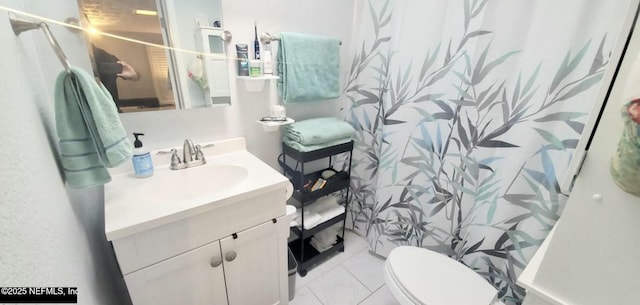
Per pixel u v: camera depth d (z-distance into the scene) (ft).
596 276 1.80
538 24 3.14
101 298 2.57
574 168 1.73
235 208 3.08
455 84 3.97
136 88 3.39
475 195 4.11
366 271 5.41
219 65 3.94
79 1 2.86
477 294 3.33
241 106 4.40
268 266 3.72
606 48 2.72
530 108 3.33
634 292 1.69
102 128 2.27
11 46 1.64
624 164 1.44
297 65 4.40
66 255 1.88
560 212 3.28
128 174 3.52
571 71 2.98
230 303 3.48
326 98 4.99
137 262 2.56
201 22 3.64
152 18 3.30
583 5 2.80
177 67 3.61
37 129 1.88
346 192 5.96
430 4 4.00
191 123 3.98
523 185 3.54
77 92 2.12
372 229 5.82
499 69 3.52
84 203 2.72
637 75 1.35
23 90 1.74
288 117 5.12
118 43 3.16
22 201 1.37
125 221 2.46
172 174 3.56
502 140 3.65
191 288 3.04
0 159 1.22
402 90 4.58
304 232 5.03
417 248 4.12
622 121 1.48
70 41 2.91
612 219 1.65
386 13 4.79
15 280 1.19
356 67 5.48
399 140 4.83
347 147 5.15
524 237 3.64
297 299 4.75
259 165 3.87
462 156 4.11
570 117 3.05
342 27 5.28
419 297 3.26
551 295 2.02
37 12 2.35
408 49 4.38
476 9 3.54
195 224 2.83
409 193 4.96
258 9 4.12
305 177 5.53
